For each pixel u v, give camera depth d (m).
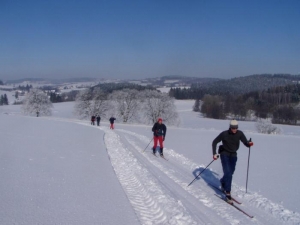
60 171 7.98
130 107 64.38
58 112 88.06
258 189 7.99
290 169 11.21
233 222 5.40
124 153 12.61
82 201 5.62
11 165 8.15
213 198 6.88
